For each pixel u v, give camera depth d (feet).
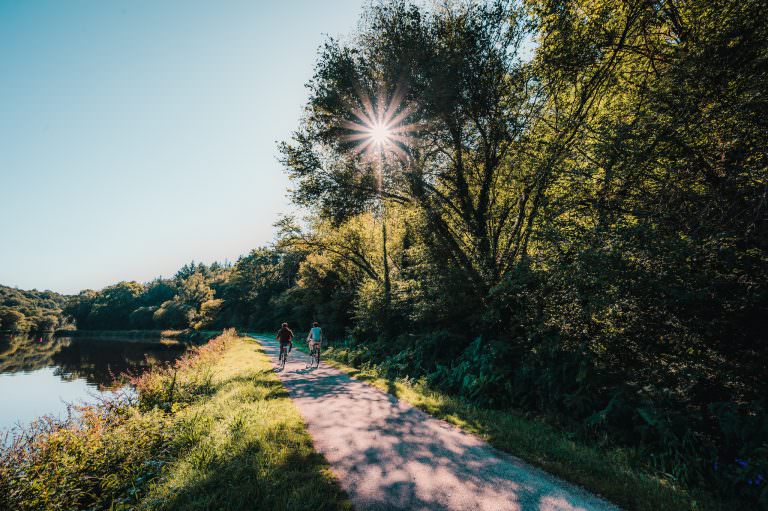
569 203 26.09
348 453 16.57
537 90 38.60
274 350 83.87
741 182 17.75
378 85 44.55
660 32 29.30
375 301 56.39
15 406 58.44
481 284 35.68
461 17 40.68
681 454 15.16
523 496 12.91
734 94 18.53
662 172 21.99
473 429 20.42
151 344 231.30
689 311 17.84
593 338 22.57
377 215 58.49
